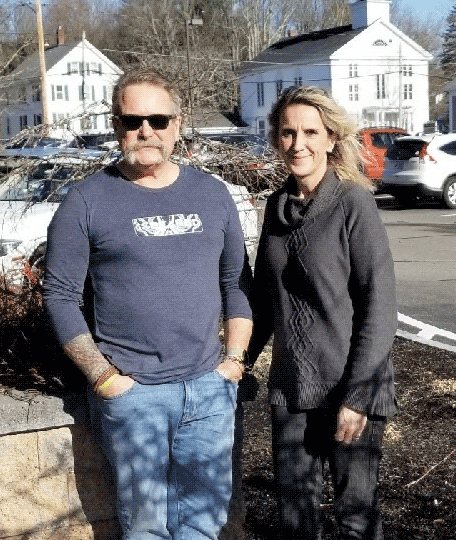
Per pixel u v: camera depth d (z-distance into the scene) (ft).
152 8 191.21
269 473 14.60
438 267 38.37
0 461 10.16
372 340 9.21
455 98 177.47
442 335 25.32
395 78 182.19
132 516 9.45
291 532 9.92
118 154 16.24
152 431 9.25
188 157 15.51
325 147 9.67
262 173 16.02
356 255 9.32
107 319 9.34
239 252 9.95
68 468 10.43
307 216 9.49
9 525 10.31
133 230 9.17
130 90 9.30
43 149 17.21
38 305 11.66
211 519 9.66
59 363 11.02
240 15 222.28
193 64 34.83
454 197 64.44
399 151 65.10
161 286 9.20
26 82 185.57
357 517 9.70
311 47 184.65
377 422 9.57
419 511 13.32
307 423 9.78
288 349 9.71
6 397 10.39
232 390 9.77
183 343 9.32
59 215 9.29
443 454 15.42
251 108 188.55
